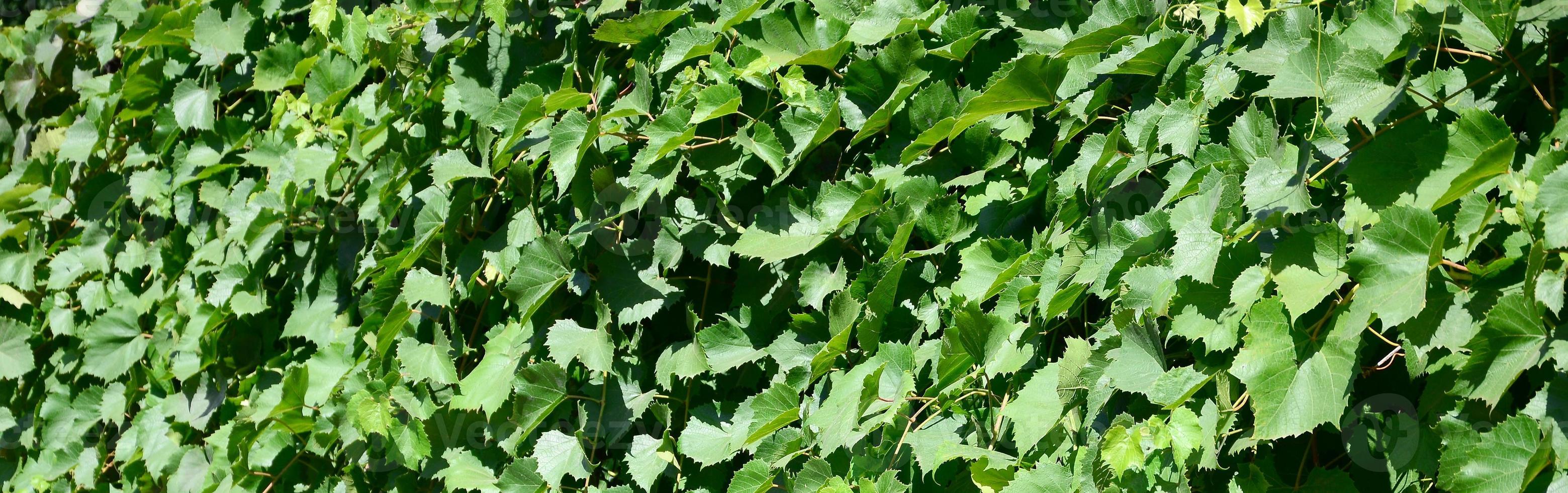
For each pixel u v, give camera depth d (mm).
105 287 4496
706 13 2740
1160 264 2189
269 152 3680
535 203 2840
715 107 2537
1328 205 2092
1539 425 1896
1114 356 2186
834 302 2461
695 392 2705
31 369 4863
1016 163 2465
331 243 3494
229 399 3844
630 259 2730
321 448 3389
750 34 2631
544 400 2771
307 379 3375
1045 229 2414
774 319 2605
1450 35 2012
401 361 2971
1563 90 1941
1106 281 2254
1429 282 1952
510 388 2797
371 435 3205
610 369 2674
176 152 4168
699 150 2623
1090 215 2303
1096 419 2266
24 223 4832
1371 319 1965
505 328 2914
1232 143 2152
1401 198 1998
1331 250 2018
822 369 2494
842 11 2625
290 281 3693
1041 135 2441
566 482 2863
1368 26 2061
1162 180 2291
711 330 2594
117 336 4281
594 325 2779
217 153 3936
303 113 3490
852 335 2529
